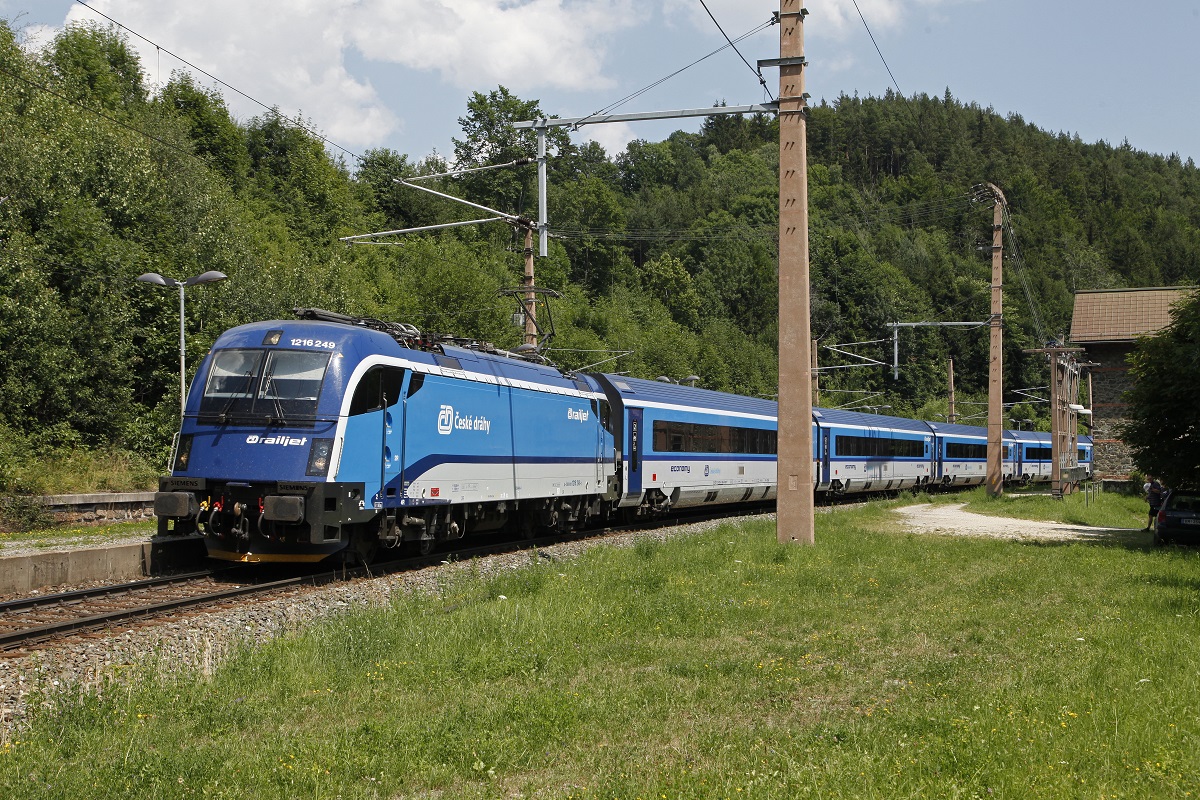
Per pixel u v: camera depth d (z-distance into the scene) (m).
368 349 15.32
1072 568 16.27
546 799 5.72
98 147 32.06
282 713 7.63
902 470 44.16
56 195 28.97
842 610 12.00
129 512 23.64
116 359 28.41
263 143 63.81
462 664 9.04
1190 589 13.80
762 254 100.94
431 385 16.70
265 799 5.71
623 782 5.79
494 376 19.02
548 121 19.72
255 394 14.52
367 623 10.36
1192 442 23.58
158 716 7.48
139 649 9.95
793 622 11.23
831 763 6.01
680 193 118.19
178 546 16.11
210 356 15.10
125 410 28.77
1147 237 156.00
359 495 14.76
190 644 10.05
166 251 31.62
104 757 6.50
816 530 21.67
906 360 92.69
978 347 100.88
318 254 50.09
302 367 14.66
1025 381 98.50
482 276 43.03
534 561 15.36
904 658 9.38
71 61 46.94
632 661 9.32
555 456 21.39
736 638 10.41
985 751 6.14
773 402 36.22
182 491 14.42
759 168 136.25
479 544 21.53
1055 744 6.34
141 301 29.70
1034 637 10.23
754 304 97.94
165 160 36.06
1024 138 190.25
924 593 13.38
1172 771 5.83
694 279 94.38
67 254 28.20
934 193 143.12
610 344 57.94
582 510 23.56
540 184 19.89
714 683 8.48
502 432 19.11
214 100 59.03
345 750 6.52
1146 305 50.25
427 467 16.53
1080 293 52.09
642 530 25.02
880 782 5.66
